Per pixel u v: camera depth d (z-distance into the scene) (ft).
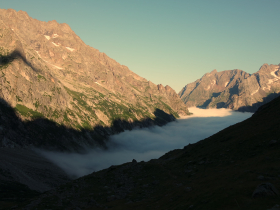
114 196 175.52
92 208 158.30
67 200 179.22
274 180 104.58
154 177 207.21
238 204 88.02
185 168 206.59
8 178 491.31
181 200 123.34
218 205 94.02
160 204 133.69
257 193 88.33
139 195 171.22
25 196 383.04
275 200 81.71
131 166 249.34
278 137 169.37
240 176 123.75
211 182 133.90
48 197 188.44
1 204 214.90
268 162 136.15
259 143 177.37
